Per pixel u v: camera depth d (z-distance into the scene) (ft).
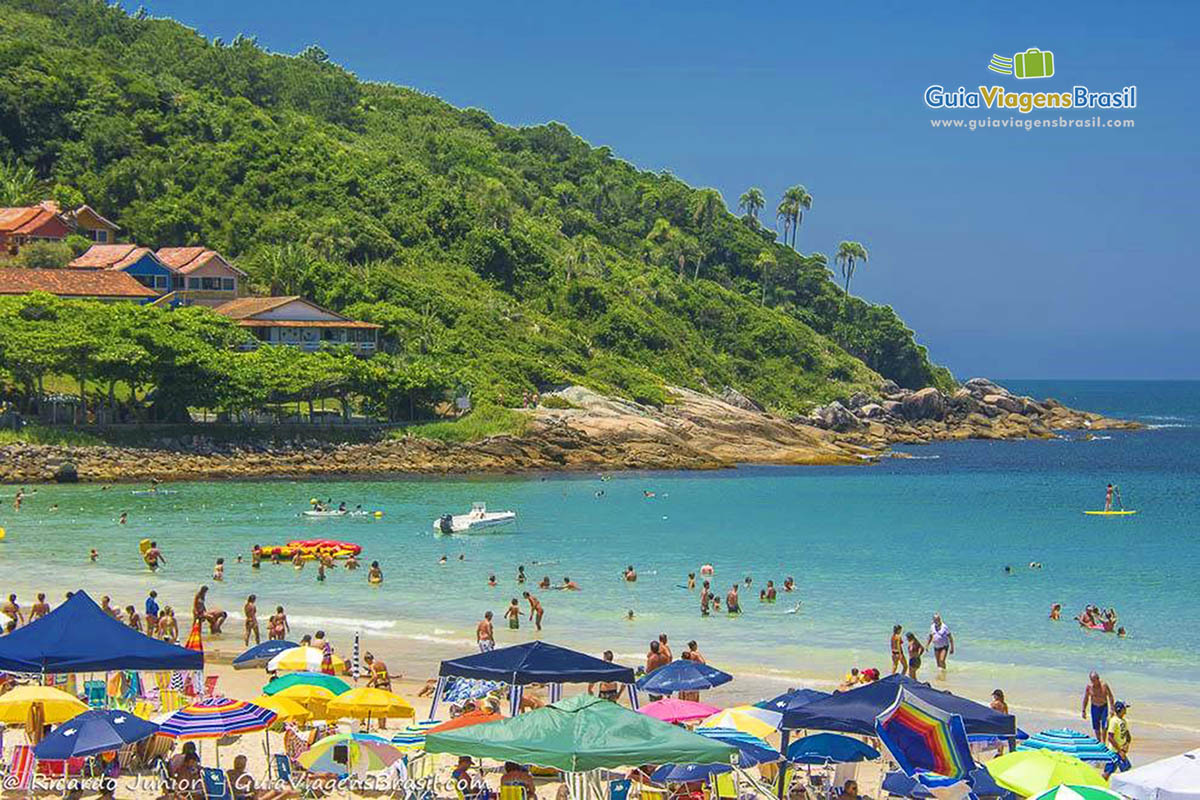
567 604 178.09
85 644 87.81
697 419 500.33
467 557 227.81
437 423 426.92
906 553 239.30
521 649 89.04
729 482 393.29
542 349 536.83
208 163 588.91
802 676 131.03
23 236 497.46
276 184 588.50
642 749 66.03
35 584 190.39
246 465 376.07
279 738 97.04
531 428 429.38
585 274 641.40
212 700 81.97
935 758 74.08
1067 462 500.33
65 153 571.69
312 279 516.32
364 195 605.31
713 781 79.82
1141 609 177.88
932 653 145.79
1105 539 263.70
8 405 375.86
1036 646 150.41
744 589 193.88
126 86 633.20
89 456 355.15
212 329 405.18
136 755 84.23
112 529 256.93
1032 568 218.79
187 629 157.79
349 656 140.15
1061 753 75.00
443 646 146.61
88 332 370.32
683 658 114.32
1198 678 132.87
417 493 340.80
